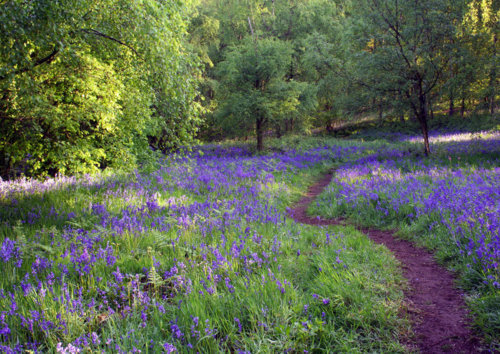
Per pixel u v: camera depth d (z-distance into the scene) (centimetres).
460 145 1973
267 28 4425
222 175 1389
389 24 1806
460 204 712
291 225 779
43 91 898
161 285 446
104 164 1595
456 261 529
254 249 581
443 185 945
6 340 301
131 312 368
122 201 885
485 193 774
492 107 2120
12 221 677
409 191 957
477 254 488
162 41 780
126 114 1112
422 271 528
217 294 400
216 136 4216
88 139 1184
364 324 361
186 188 1154
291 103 2777
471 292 428
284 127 3959
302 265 527
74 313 334
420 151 2014
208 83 3136
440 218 704
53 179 1079
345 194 1096
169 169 1472
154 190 1068
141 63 897
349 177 1391
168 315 366
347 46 2141
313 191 1453
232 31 4703
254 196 1076
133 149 1501
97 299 402
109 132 1202
